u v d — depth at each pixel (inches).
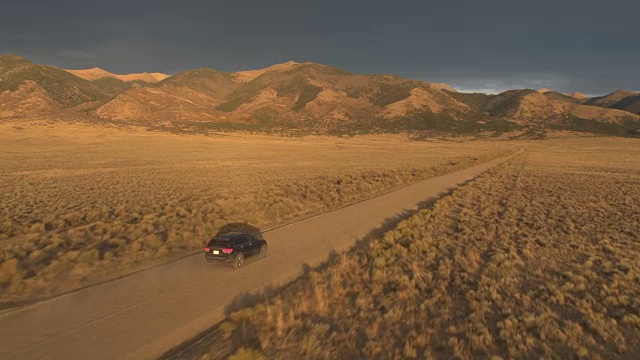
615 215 1175.0
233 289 580.7
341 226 1040.2
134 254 738.8
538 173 2662.4
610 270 641.0
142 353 396.8
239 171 2578.7
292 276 644.1
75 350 399.9
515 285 578.6
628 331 439.2
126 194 1525.6
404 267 671.1
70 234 850.8
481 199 1467.8
